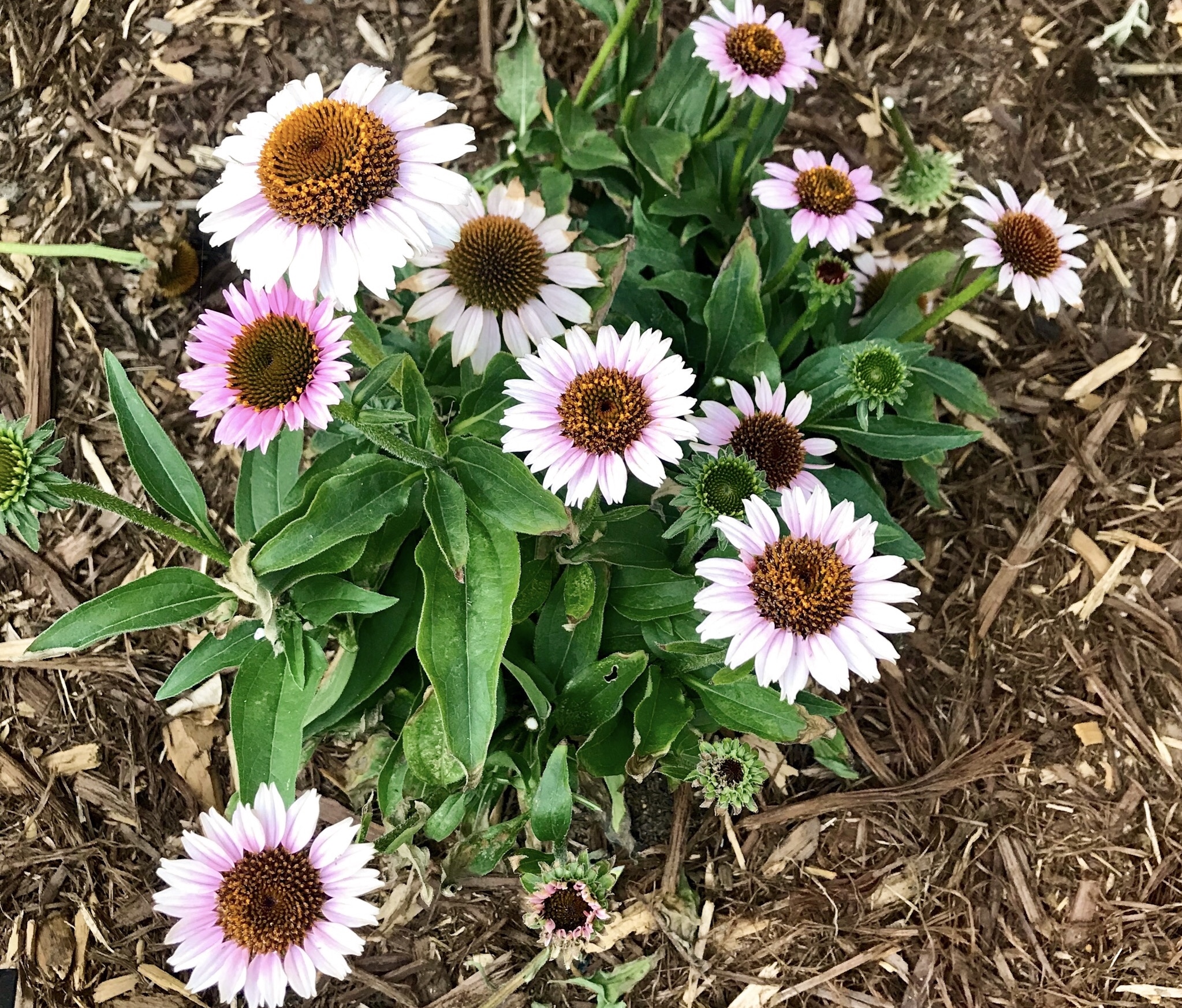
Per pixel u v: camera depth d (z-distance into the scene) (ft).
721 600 1.10
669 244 1.75
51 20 2.01
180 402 1.90
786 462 1.41
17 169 1.95
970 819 1.79
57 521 1.82
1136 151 2.13
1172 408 1.98
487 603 1.26
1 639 1.76
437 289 1.38
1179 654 1.86
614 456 1.16
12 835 1.67
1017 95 2.16
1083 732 1.83
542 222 1.43
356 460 1.29
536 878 1.33
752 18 1.61
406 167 1.13
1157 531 1.91
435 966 1.67
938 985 1.71
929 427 1.54
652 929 1.69
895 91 2.19
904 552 1.56
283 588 1.25
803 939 1.72
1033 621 1.89
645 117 1.90
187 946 1.07
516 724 1.49
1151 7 2.18
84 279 1.91
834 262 1.56
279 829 1.11
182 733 1.75
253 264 1.11
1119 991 1.71
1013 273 1.52
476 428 1.36
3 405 1.85
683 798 1.73
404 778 1.37
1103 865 1.77
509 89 1.95
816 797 1.78
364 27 2.10
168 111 2.01
